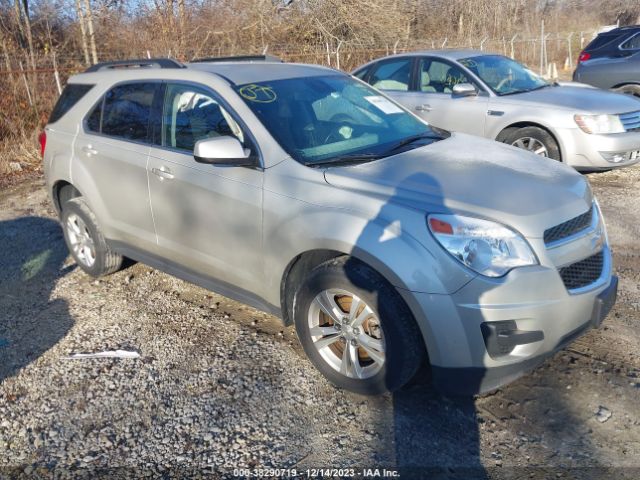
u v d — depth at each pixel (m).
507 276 2.88
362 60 19.42
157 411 3.38
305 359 3.80
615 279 3.43
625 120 6.91
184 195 4.02
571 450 2.91
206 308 4.58
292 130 3.77
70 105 5.15
